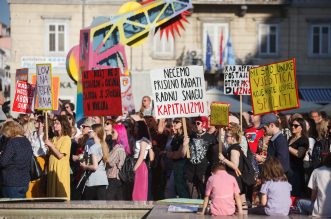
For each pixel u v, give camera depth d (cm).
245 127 2231
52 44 5838
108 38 3170
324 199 1476
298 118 1844
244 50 6003
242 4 5891
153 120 2247
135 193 1983
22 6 5819
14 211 1580
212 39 5994
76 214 1576
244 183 1778
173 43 5950
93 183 1864
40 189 1969
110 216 1580
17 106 2334
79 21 5844
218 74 5916
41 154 2173
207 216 1440
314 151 1892
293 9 6000
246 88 2217
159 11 3253
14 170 1748
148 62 5922
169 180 2105
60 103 2709
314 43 6012
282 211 1489
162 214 1459
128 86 3036
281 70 1811
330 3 5991
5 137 1842
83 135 2095
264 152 2003
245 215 1470
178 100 1866
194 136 1944
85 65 3080
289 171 1819
